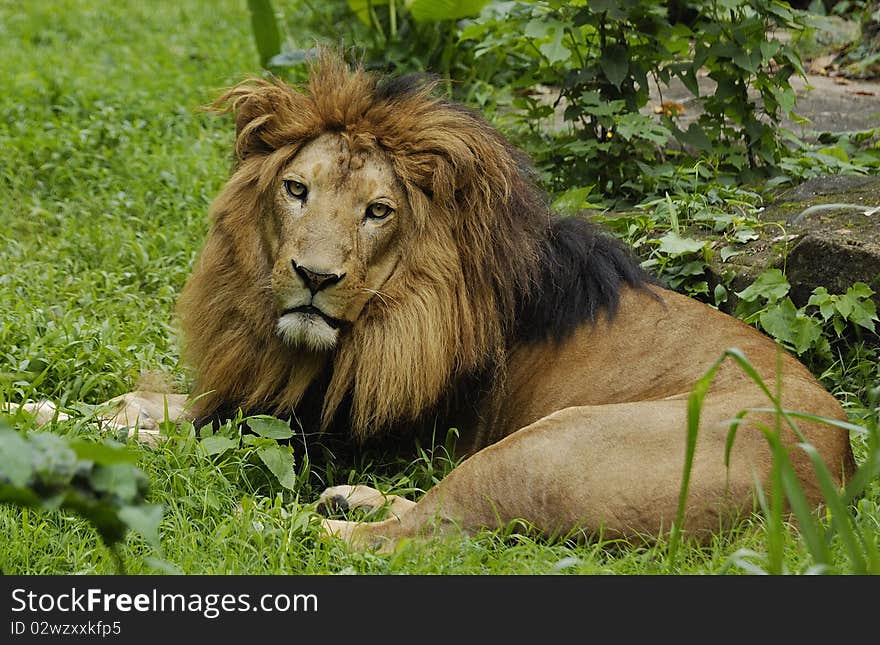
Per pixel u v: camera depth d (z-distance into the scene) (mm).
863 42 19656
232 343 9445
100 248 13945
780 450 6113
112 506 5039
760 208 12977
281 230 9023
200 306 9570
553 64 14398
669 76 13875
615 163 13883
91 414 9461
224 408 9648
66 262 13578
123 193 15367
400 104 9172
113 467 5039
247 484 8930
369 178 8977
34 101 18125
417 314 9055
